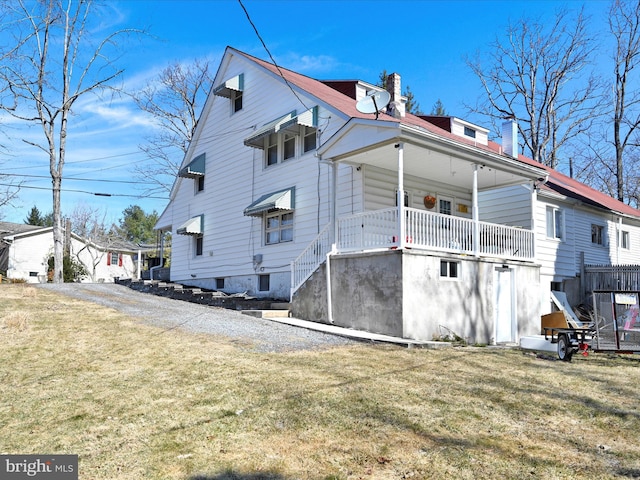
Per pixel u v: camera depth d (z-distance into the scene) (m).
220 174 20.72
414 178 16.22
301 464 4.49
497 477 4.25
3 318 11.26
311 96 16.23
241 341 9.80
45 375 7.45
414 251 11.77
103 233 46.62
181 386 6.80
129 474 4.37
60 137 26.70
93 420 5.67
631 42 33.91
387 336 11.23
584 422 5.61
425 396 6.39
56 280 25.59
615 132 35.16
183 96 35.12
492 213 19.14
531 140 37.06
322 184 15.63
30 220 74.06
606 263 23.08
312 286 13.81
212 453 4.75
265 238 17.88
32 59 25.95
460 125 22.02
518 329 14.59
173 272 23.31
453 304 12.62
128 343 9.41
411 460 4.57
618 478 4.25
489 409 5.97
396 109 17.34
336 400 6.15
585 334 9.67
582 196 22.30
